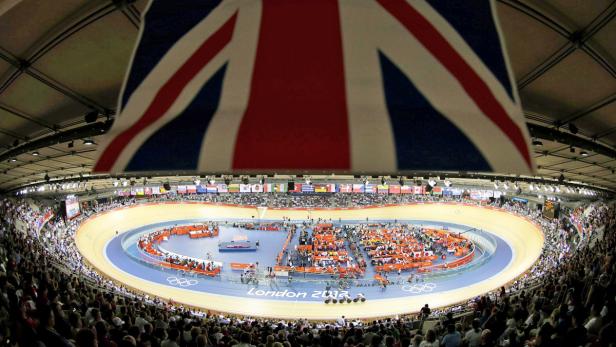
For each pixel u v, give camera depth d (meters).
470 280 36.06
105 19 5.98
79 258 33.72
